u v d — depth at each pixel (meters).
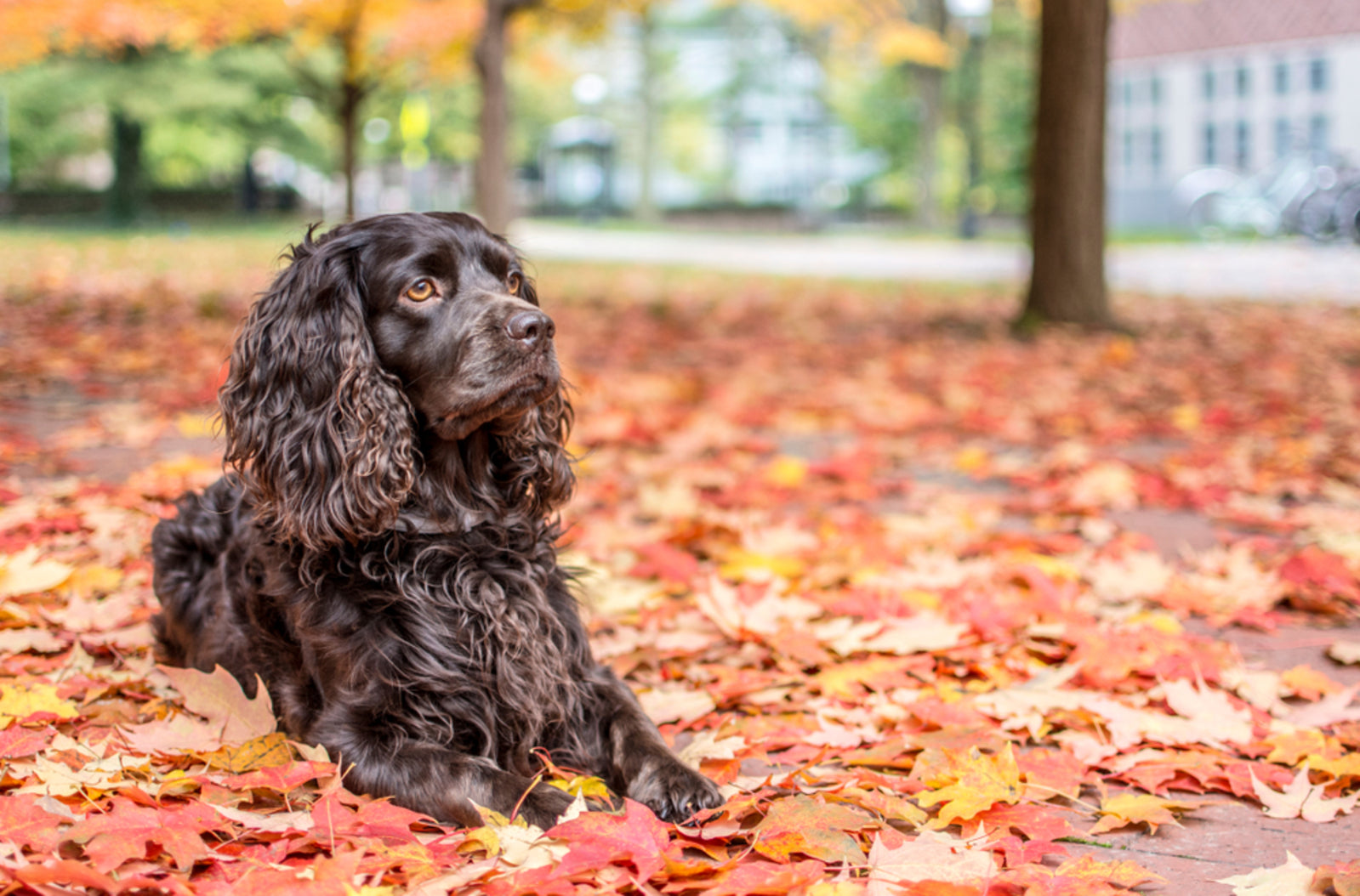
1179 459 6.85
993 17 39.91
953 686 3.55
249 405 2.86
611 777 2.83
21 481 5.71
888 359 10.88
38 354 9.41
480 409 2.77
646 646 3.82
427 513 2.84
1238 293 16.84
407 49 20.38
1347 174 26.83
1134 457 7.16
